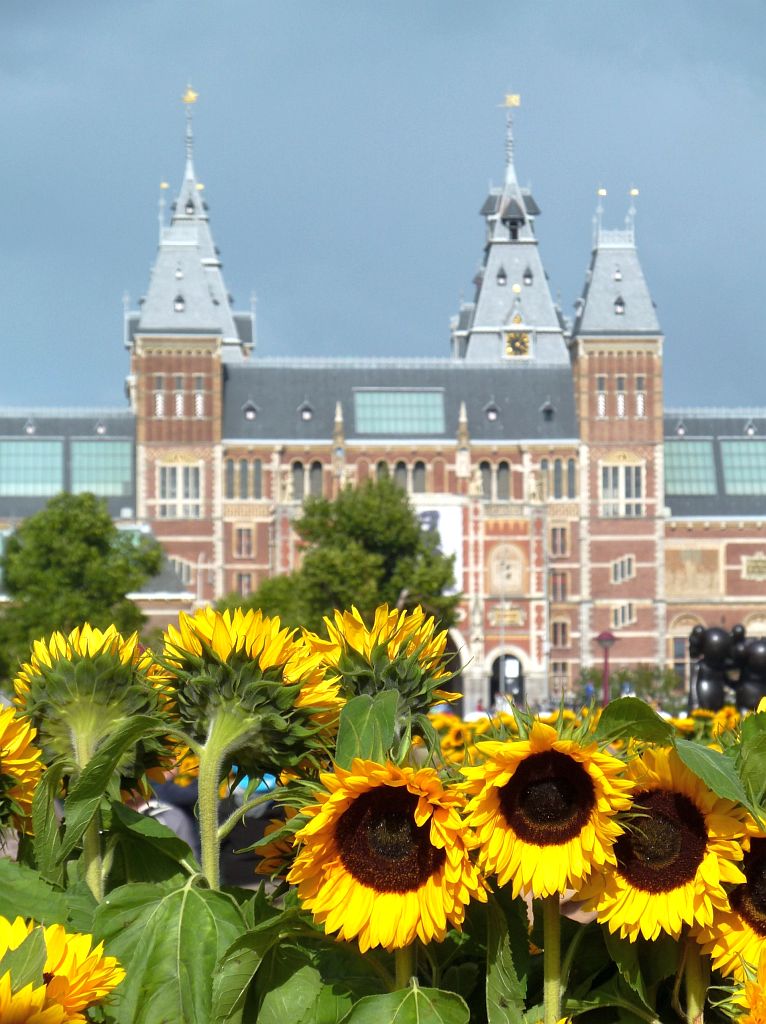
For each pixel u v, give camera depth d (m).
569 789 6.69
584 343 197.00
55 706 7.75
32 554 110.88
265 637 7.38
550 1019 7.27
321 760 7.75
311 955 7.68
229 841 26.20
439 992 6.90
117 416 198.75
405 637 7.96
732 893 7.32
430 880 6.61
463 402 198.75
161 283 196.12
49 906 7.12
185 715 7.53
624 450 197.25
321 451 196.00
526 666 188.75
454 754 11.95
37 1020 5.35
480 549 189.50
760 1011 6.23
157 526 193.00
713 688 65.31
